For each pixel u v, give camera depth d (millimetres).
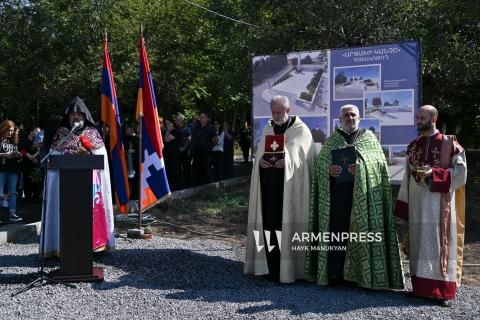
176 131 11906
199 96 19094
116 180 7336
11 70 16469
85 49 16266
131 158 11391
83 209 5289
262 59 7168
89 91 16641
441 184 4613
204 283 5352
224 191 11820
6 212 10219
